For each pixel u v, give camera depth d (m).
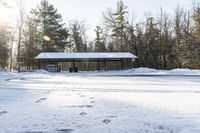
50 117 7.06
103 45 64.25
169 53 53.81
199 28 41.75
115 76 29.20
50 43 57.16
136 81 20.84
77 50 64.75
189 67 43.81
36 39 55.44
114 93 12.23
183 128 5.80
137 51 52.97
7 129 5.96
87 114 7.36
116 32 53.03
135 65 53.25
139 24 54.38
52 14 59.34
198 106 8.34
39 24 58.56
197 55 42.69
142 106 8.48
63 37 60.09
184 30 48.34
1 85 17.45
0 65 54.34
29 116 7.21
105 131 5.71
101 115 7.20
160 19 54.91
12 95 11.85
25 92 13.13
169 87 15.22
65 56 42.44
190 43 44.44
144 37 53.94
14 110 8.10
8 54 54.56
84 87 15.62
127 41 52.50
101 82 19.88
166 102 9.22
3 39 50.34
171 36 53.88
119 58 42.75
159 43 54.06
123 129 5.83
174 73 33.41
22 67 55.28
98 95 11.50
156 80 21.95
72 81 21.23
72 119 6.80
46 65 44.84
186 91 12.92
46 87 15.88
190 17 48.00
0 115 7.39
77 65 60.22
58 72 41.25
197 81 20.25
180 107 8.20
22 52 54.69
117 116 7.06
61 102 9.58
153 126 6.02
